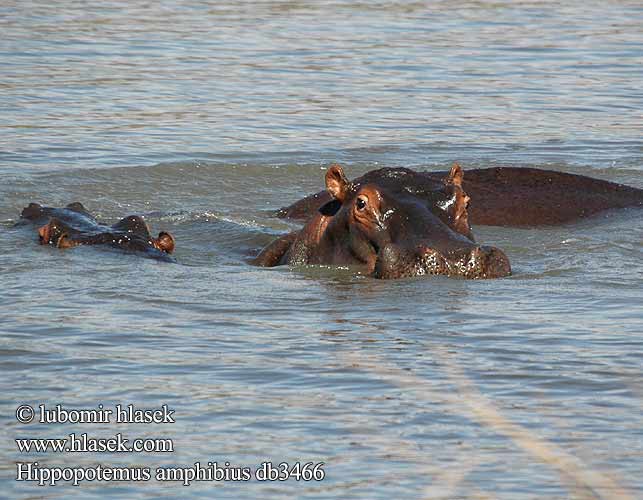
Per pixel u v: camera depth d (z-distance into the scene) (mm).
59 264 37656
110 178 54938
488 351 27797
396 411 24062
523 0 127312
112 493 20766
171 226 45656
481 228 46250
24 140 62906
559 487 20531
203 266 38188
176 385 25781
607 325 30016
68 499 20500
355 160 59844
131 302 32812
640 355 27438
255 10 117500
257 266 38375
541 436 22547
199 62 88688
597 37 103312
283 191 54094
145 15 113312
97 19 109875
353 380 25891
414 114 72062
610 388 25250
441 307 31562
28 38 97562
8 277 35812
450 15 115562
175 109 72312
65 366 27047
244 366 26984
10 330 29781
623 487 20141
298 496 20484
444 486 20625
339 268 35969
